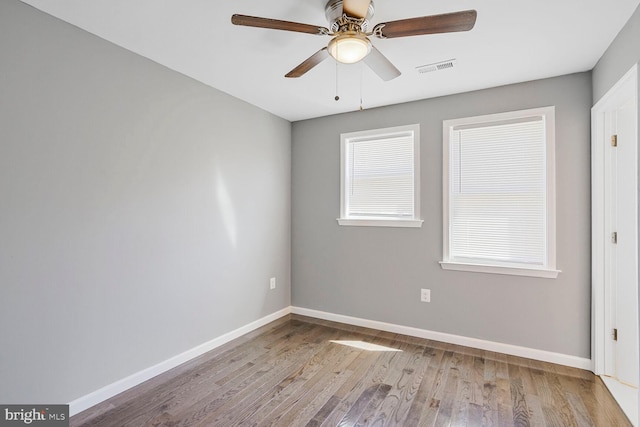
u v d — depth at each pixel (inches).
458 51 88.9
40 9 72.1
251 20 61.9
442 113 121.7
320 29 66.1
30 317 71.5
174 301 103.0
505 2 68.4
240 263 128.3
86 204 81.1
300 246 154.5
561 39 82.5
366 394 87.3
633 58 71.4
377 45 85.6
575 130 101.5
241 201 128.5
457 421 75.9
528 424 74.7
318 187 149.2
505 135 112.4
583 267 100.7
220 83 112.4
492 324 113.6
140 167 93.3
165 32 81.3
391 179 133.3
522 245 110.0
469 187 118.0
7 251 68.1
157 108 97.5
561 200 103.3
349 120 141.5
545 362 105.0
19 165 69.6
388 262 132.6
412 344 119.9
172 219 102.3
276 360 107.3
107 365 85.5
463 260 119.1
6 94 67.6
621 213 90.5
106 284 85.4
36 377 72.4
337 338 125.8
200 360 107.4
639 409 68.6
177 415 78.4
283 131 151.6
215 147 116.9
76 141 79.0
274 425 74.7
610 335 94.7
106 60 85.0
